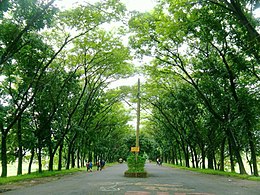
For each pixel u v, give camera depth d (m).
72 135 40.88
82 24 23.70
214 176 26.38
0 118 19.22
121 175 27.31
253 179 21.72
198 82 31.14
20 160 26.20
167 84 36.31
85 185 16.91
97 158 72.38
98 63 31.75
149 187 15.66
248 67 22.95
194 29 20.58
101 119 51.12
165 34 20.83
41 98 27.28
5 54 17.75
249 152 32.31
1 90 23.19
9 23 18.42
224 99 26.30
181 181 20.14
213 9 17.52
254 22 16.55
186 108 34.22
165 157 88.25
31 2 15.86
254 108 24.28
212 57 25.92
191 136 42.31
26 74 24.75
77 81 29.98
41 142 28.62
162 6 22.06
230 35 20.91
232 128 26.55
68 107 33.38
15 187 16.02
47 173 27.67
